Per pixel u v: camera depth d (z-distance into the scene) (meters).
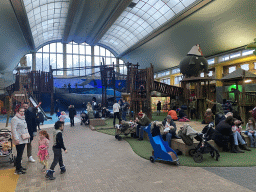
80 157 6.49
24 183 4.40
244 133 7.73
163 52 31.05
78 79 35.44
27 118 5.96
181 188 4.02
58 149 4.81
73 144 8.49
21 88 23.27
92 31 34.78
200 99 15.83
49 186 4.23
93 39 39.16
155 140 6.00
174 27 24.25
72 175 4.86
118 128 9.31
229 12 17.75
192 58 15.65
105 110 19.22
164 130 7.04
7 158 6.05
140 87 16.17
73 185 4.27
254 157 6.15
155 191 3.92
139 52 36.31
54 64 40.53
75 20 29.50
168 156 5.52
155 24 28.64
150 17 27.56
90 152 7.13
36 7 24.45
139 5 25.69
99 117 15.54
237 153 6.68
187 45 25.73
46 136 5.18
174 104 19.33
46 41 39.38
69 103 32.53
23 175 4.89
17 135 4.93
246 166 5.34
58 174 4.94
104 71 21.55
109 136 10.36
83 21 29.80
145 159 6.20
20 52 32.12
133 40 37.03
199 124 11.59
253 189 3.92
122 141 9.05
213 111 12.10
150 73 15.71
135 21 30.33
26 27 24.33
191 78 15.70
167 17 25.56
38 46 38.81
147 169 5.23
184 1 21.39
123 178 4.63
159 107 20.69
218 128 6.82
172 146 7.16
